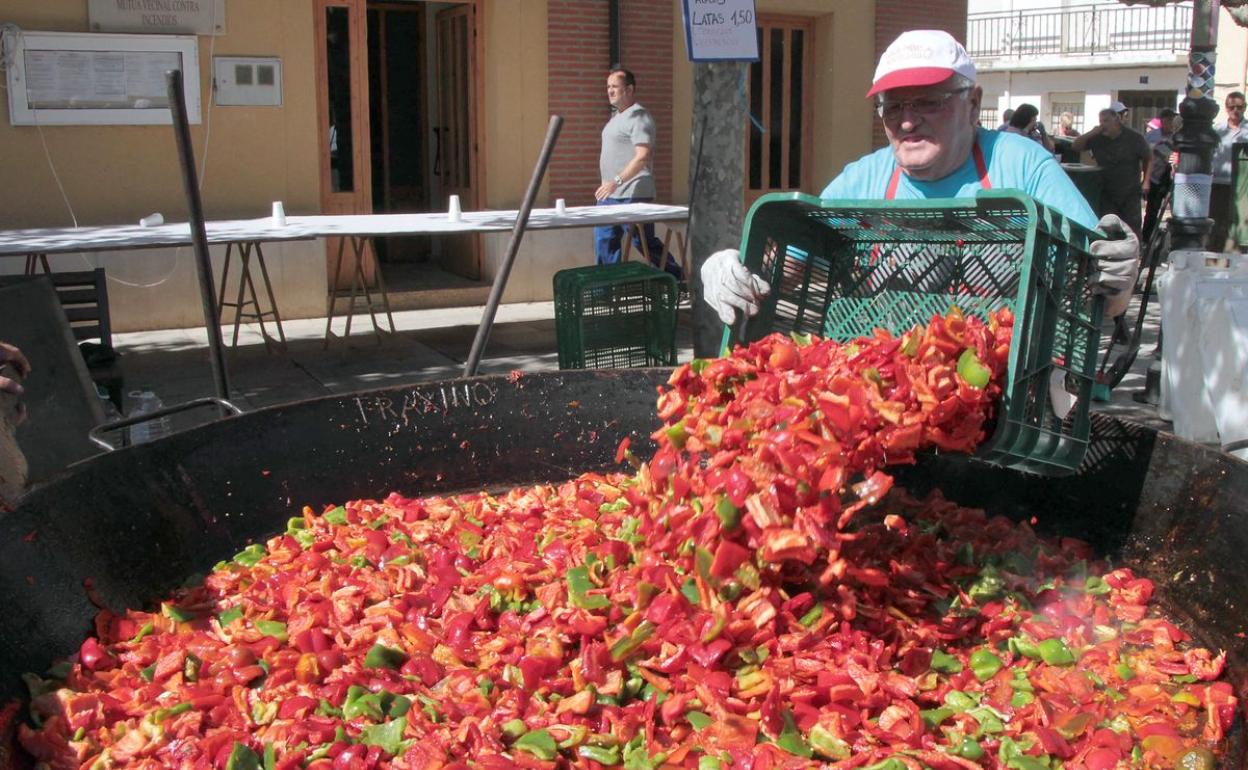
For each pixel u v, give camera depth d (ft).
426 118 41.60
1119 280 9.95
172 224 30.30
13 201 31.94
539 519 12.33
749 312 10.50
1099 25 108.58
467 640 9.75
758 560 9.04
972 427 9.02
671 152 41.01
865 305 11.68
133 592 10.53
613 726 8.38
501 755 7.91
